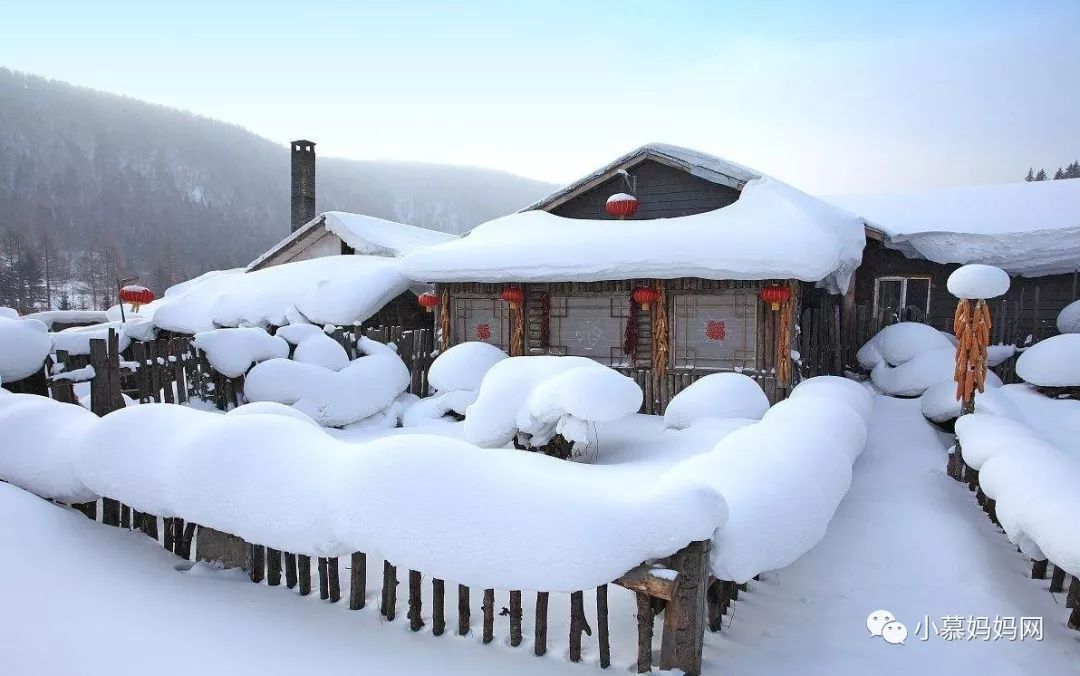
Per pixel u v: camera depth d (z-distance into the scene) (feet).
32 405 16.63
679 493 10.58
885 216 44.34
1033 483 14.05
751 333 29.73
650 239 30.37
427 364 36.63
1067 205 41.11
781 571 14.90
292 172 72.23
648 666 10.48
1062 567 11.57
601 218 39.32
